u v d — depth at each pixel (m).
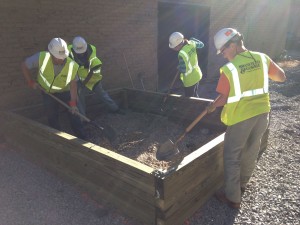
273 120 5.77
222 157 3.22
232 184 2.96
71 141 3.18
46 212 3.01
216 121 4.74
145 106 5.69
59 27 5.22
